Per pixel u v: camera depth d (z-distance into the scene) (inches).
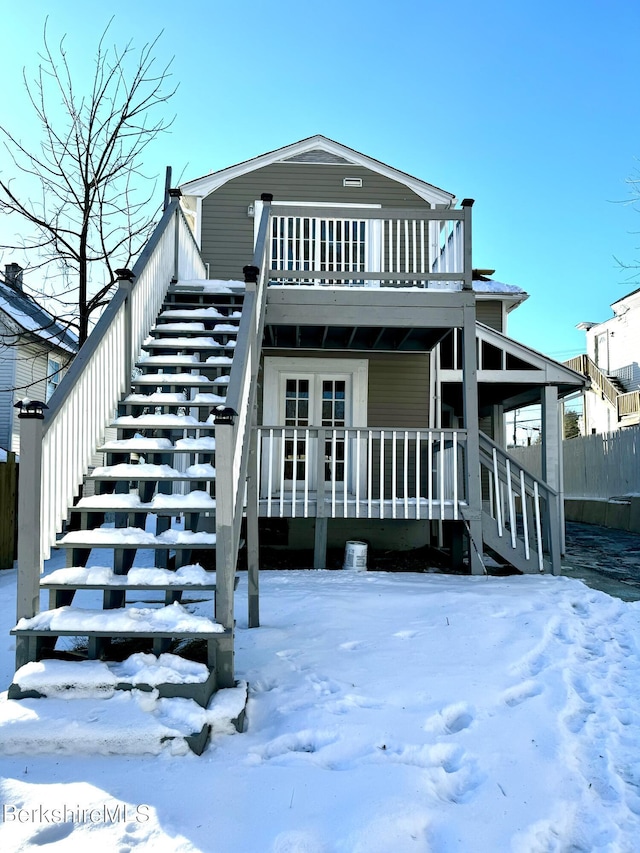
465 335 268.7
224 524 120.6
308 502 273.0
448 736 110.0
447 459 295.3
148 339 218.8
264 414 343.6
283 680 135.3
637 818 88.7
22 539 120.6
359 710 119.3
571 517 647.8
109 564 270.1
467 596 201.5
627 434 556.7
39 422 123.2
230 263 356.2
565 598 205.8
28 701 107.3
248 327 168.9
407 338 325.4
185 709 105.4
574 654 157.0
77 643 151.1
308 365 346.6
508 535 271.7
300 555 314.5
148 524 474.3
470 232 271.4
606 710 125.0
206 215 358.3
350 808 86.0
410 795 89.7
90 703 106.8
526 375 339.6
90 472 156.3
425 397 350.6
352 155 360.8
